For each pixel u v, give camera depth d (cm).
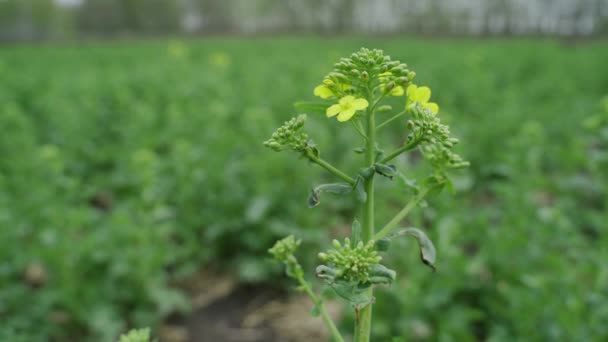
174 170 104
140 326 72
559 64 259
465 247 87
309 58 294
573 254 64
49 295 67
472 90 168
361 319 32
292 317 78
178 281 86
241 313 79
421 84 185
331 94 32
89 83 193
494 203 104
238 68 263
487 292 67
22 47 536
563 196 85
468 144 111
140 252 73
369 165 32
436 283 62
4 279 69
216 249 90
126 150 121
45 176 85
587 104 148
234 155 106
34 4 922
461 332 60
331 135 123
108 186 115
